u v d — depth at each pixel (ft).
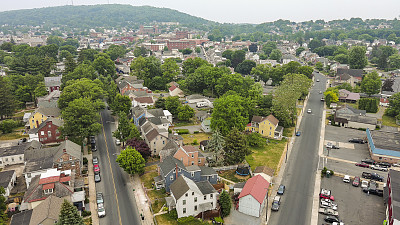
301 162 293.84
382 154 291.58
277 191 241.76
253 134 332.80
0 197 197.88
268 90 538.06
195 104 475.72
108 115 424.87
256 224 203.31
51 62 630.33
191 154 267.39
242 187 231.91
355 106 476.54
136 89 510.99
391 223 178.81
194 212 209.36
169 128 378.94
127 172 258.57
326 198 231.09
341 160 298.15
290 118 394.73
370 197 234.17
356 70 623.36
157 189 240.94
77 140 304.50
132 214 212.02
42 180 209.36
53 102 411.13
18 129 369.91
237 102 350.43
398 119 406.00
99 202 219.20
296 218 209.87
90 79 508.94
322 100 507.71
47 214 176.45
